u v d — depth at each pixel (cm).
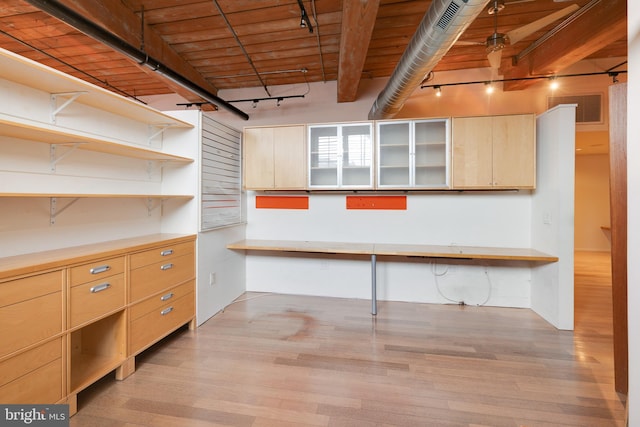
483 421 169
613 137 198
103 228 241
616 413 174
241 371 219
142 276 227
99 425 166
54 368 163
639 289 121
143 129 279
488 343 262
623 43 379
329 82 445
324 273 393
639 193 121
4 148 176
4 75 170
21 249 184
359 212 381
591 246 718
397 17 297
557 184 289
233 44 344
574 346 255
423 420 170
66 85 186
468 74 426
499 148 313
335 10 280
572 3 279
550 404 182
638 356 122
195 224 297
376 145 339
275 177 360
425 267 370
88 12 238
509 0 275
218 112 476
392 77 307
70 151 206
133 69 405
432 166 333
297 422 169
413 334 280
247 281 414
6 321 141
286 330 288
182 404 183
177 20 298
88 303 183
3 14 283
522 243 344
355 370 220
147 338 231
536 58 362
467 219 356
